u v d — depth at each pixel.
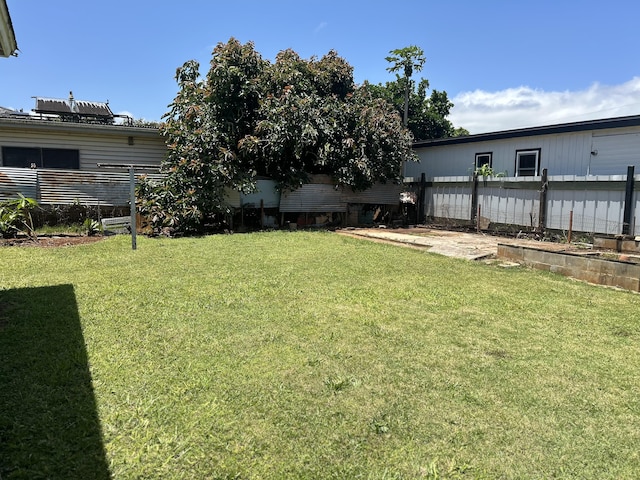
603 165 10.80
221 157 11.24
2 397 2.44
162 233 10.43
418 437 2.20
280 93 12.74
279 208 12.79
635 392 2.71
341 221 14.05
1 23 3.18
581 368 3.05
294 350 3.24
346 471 1.94
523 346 3.46
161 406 2.40
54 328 3.57
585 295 5.13
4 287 4.90
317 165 13.09
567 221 9.99
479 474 1.94
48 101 14.87
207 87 12.05
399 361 3.10
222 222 11.87
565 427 2.31
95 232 9.77
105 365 2.89
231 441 2.12
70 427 2.18
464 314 4.27
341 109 13.16
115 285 5.05
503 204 11.40
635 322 4.13
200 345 3.29
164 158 12.05
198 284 5.18
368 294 4.92
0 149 10.84
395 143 13.82
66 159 11.51
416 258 7.46
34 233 9.23
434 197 13.62
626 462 2.04
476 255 7.71
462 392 2.67
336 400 2.54
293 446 2.10
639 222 8.78
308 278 5.66
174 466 1.93
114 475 1.86
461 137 14.12
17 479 1.80
